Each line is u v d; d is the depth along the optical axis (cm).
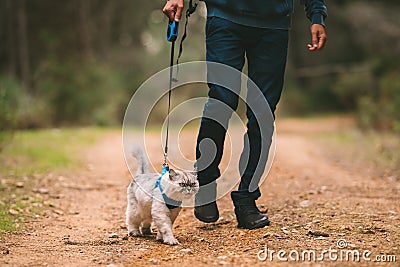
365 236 613
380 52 2981
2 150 1367
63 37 3039
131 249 593
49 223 730
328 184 1007
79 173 1156
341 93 3194
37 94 2620
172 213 619
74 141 1753
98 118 2819
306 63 4312
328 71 4078
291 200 847
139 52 3812
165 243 607
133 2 3903
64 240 635
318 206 783
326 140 1988
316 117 3841
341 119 3288
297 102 4112
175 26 629
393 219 695
